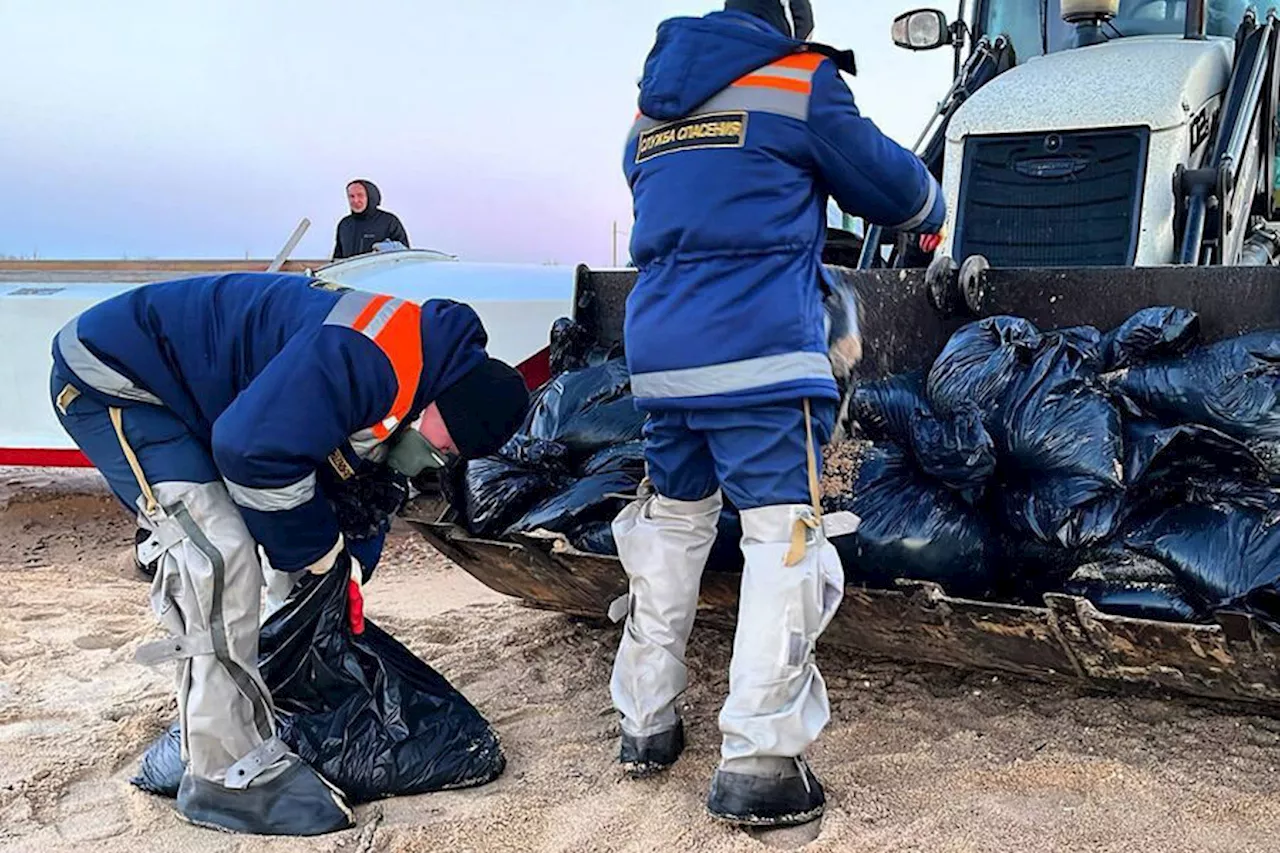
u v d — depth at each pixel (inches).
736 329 112.1
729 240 112.4
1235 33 209.2
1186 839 111.2
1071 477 121.3
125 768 132.2
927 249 127.2
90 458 118.3
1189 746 131.0
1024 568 127.0
